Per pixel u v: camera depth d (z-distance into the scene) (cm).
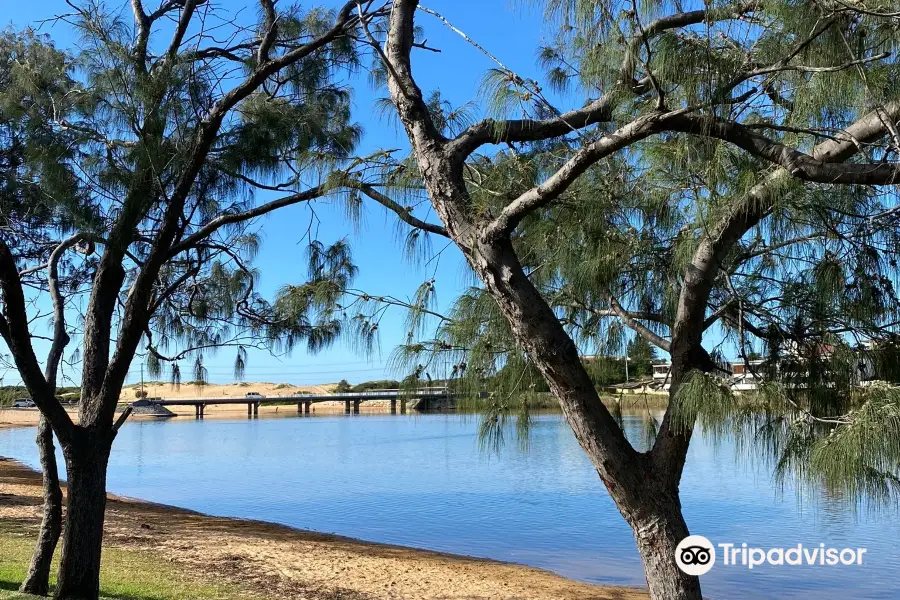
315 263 591
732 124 262
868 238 299
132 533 1279
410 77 346
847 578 1122
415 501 2112
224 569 1002
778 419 273
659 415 361
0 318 503
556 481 2519
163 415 8612
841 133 262
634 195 341
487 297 366
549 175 375
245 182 595
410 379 378
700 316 299
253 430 6328
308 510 1972
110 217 538
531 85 330
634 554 1402
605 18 299
